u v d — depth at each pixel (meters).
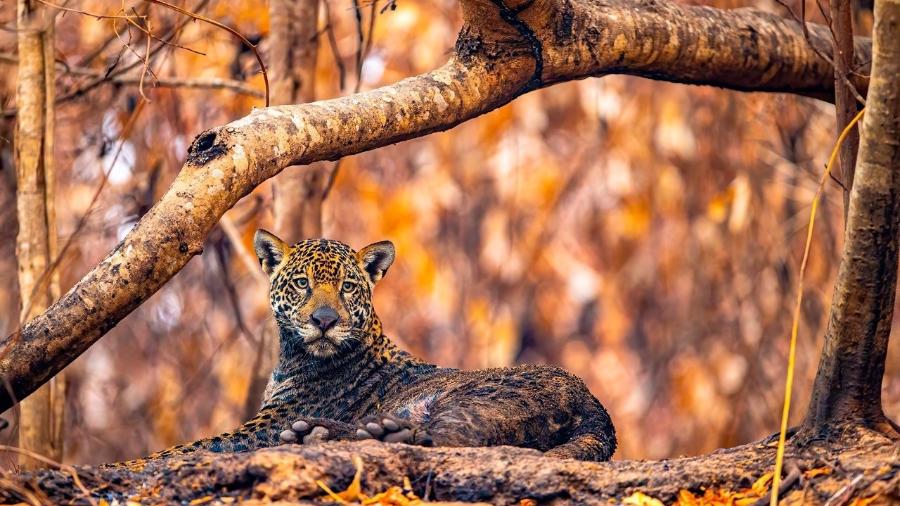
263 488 6.75
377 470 7.00
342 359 10.86
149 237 8.02
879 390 7.57
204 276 19.16
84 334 7.92
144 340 20.64
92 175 16.78
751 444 7.95
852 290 7.39
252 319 19.53
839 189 17.95
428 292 21.91
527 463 7.21
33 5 11.12
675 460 7.45
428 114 9.40
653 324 22.19
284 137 8.60
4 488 6.86
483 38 9.66
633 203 20.41
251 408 13.80
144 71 9.48
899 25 6.90
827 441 7.45
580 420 9.31
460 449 7.43
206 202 8.17
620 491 7.09
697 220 20.12
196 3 15.08
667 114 19.70
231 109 16.72
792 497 6.81
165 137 16.73
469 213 22.44
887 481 6.62
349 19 19.22
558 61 9.97
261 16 15.23
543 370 9.73
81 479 7.11
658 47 10.55
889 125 7.08
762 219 18.70
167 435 19.45
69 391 18.42
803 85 11.73
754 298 18.83
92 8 15.13
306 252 11.07
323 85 18.12
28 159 10.88
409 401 10.12
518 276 21.97
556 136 21.58
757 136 18.80
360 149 9.17
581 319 24.47
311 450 6.99
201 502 6.79
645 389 22.05
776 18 11.58
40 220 10.87
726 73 11.19
